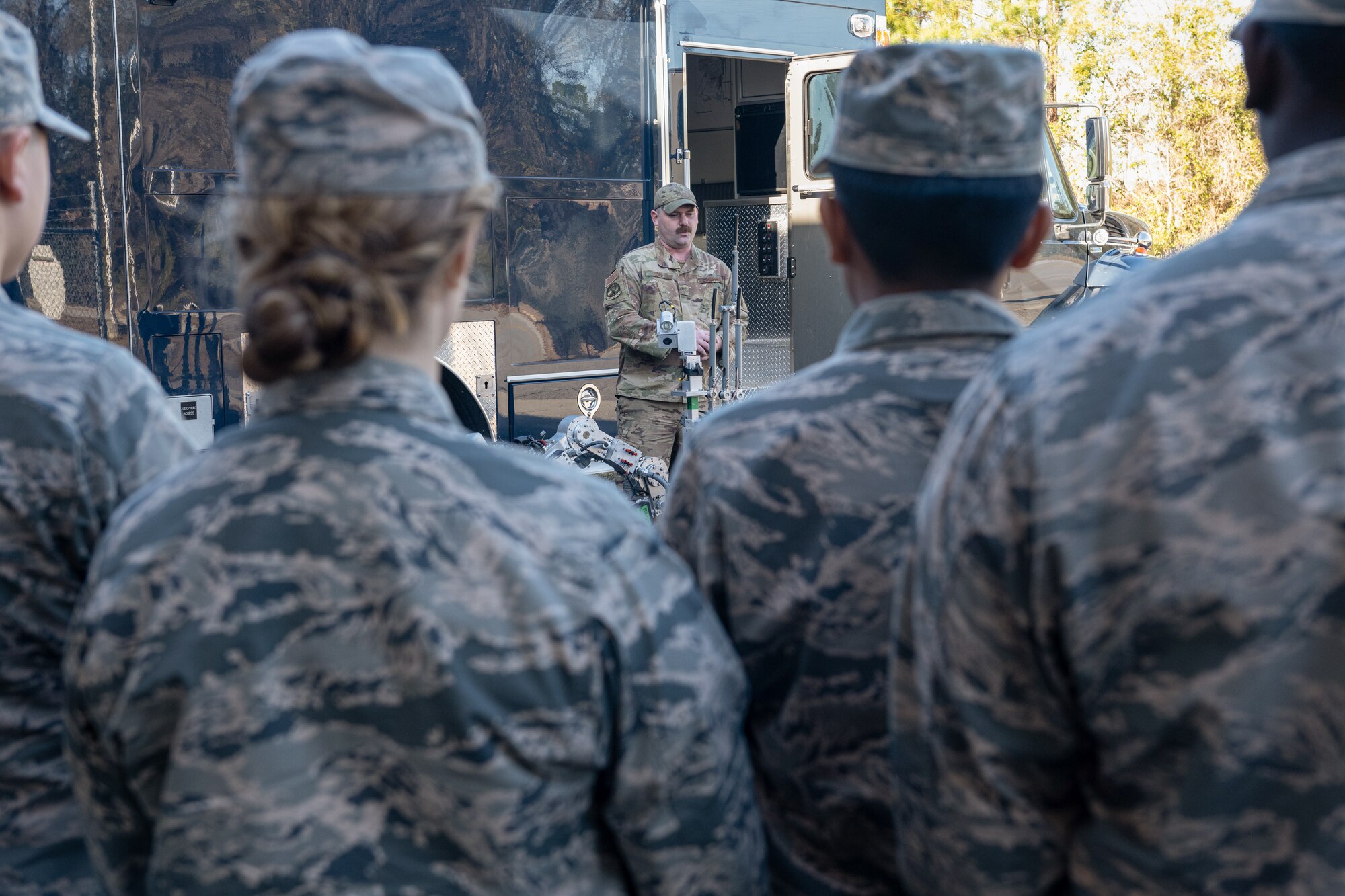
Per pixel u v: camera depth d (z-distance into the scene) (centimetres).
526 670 104
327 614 104
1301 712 90
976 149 132
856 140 135
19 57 147
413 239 106
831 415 135
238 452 110
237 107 108
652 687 111
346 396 109
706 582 140
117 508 138
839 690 134
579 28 551
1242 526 90
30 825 139
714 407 535
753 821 124
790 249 720
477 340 535
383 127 104
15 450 135
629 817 113
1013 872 107
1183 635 92
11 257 151
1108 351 97
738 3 649
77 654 109
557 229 552
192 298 442
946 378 133
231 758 103
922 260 136
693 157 865
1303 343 91
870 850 136
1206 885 95
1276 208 99
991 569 101
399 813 105
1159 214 2061
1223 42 2009
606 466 525
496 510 107
